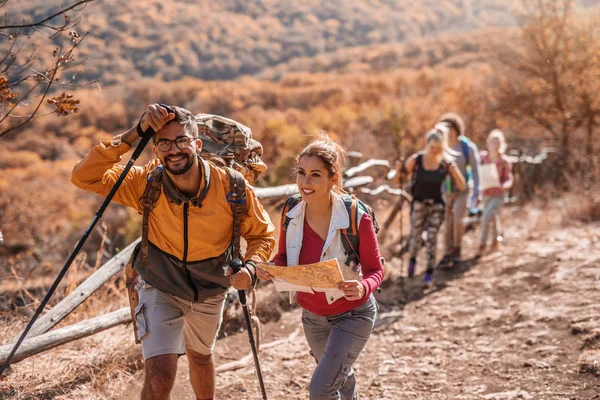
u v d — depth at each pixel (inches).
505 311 246.5
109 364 177.0
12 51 155.7
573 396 171.2
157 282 129.1
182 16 5433.1
